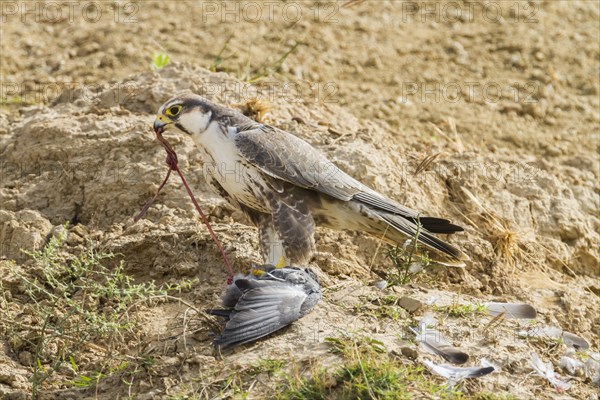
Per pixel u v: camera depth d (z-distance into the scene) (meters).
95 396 9.18
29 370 9.76
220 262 11.05
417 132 16.17
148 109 13.70
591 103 17.73
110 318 9.96
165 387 9.05
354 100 16.98
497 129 16.64
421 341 9.40
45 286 10.98
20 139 13.20
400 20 20.16
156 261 11.11
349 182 10.93
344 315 9.86
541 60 18.94
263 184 10.71
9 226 11.77
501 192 12.98
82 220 12.14
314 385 8.59
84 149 12.69
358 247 11.70
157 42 18.42
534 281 11.88
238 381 8.90
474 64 18.69
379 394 8.44
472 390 8.83
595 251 12.86
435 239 10.96
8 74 17.58
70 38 18.77
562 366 9.55
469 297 10.81
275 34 18.95
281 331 9.55
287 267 10.19
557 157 16.05
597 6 21.11
